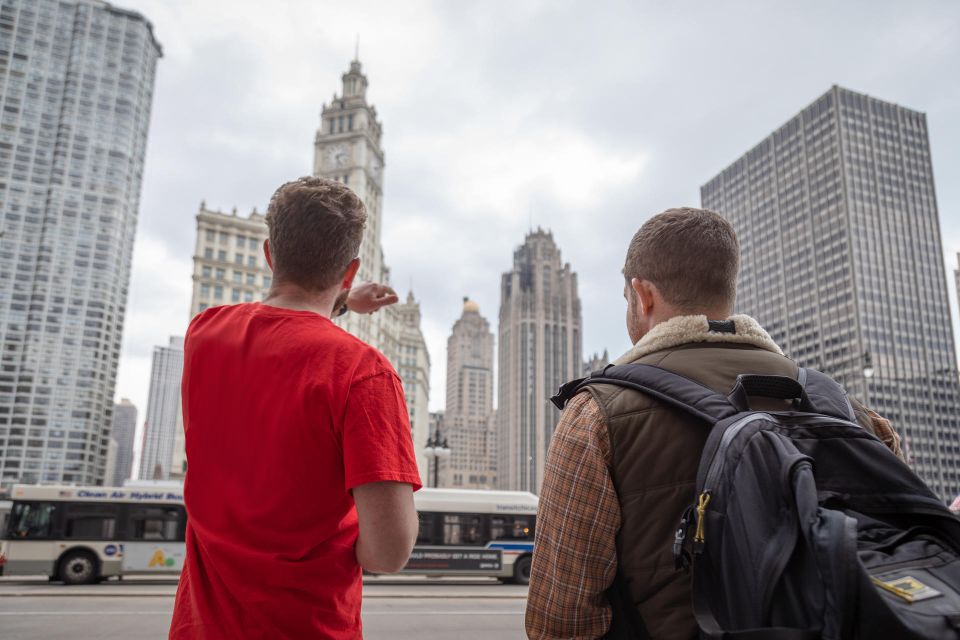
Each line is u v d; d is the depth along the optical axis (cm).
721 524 130
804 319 13900
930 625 105
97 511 1731
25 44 12725
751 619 120
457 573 1855
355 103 10231
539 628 154
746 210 16038
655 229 189
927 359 12825
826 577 112
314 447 165
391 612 1200
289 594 155
